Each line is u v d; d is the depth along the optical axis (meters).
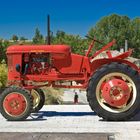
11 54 10.61
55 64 10.57
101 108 9.95
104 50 10.39
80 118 10.43
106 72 9.94
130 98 9.99
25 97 10.09
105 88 9.87
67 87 10.57
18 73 10.62
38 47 10.52
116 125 9.48
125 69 9.95
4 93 10.14
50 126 9.47
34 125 9.62
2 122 10.00
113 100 9.84
